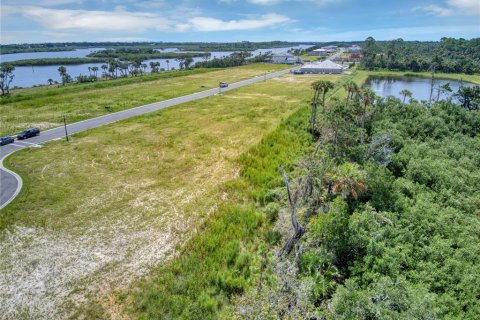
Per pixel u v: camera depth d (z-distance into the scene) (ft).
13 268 70.74
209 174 122.42
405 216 83.76
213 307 60.18
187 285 65.98
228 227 85.10
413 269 66.59
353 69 518.37
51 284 66.59
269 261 64.54
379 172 101.04
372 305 51.60
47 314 59.47
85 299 63.05
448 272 64.90
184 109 225.76
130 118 195.83
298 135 165.27
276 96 281.13
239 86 332.80
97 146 146.92
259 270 66.49
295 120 187.83
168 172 123.13
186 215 93.76
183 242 81.46
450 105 200.03
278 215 90.43
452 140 157.99
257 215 90.48
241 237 82.17
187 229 86.99
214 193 107.14
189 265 71.56
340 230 72.69
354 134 137.59
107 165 127.03
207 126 185.47
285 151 142.51
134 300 62.85
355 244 70.23
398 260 66.44
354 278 62.13
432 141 154.51
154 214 93.97
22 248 77.36
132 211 95.20
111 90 296.30
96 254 76.13
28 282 67.00
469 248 72.79
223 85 322.96
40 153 136.67
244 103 249.75
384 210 86.22
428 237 77.51
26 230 84.17
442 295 59.06
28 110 213.46
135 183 113.09
